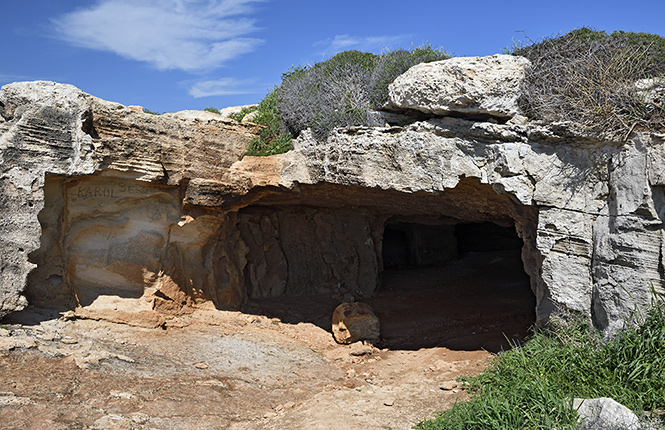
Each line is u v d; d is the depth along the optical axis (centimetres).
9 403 751
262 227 1513
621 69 894
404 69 1155
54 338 1020
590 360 775
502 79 948
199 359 1072
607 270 870
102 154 1027
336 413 814
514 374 816
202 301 1301
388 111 1120
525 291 1574
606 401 632
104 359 972
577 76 916
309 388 983
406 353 1166
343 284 1611
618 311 854
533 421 650
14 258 993
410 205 1360
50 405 771
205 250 1291
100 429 725
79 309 1128
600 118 869
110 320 1145
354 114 1150
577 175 909
